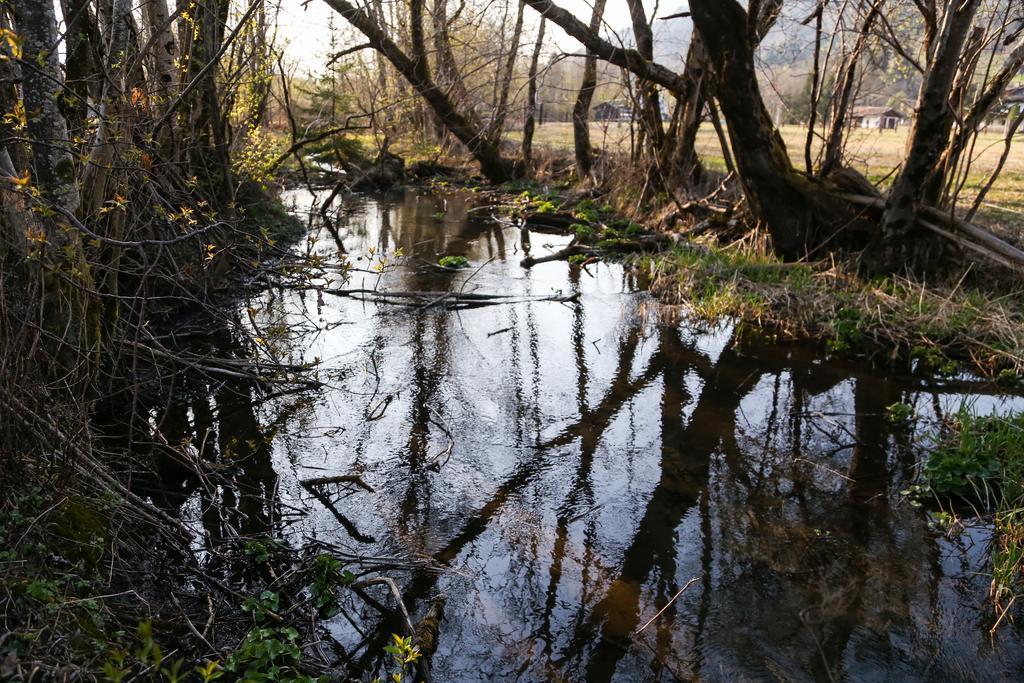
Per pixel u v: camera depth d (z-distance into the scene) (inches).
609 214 650.2
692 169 644.1
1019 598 177.2
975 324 332.5
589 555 195.8
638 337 359.3
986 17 385.7
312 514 209.3
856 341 339.0
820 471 237.8
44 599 127.7
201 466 222.2
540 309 400.8
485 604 176.2
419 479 230.1
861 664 159.0
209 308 290.5
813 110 425.1
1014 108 388.8
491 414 276.5
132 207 238.4
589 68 796.6
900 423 267.4
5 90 185.6
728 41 406.0
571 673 156.0
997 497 217.8
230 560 178.9
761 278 406.6
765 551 197.8
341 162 922.1
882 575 188.4
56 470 161.3
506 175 919.0
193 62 374.3
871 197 414.3
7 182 155.8
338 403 282.0
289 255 316.2
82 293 210.7
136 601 155.1
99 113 198.2
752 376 312.8
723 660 160.1
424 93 778.8
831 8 415.2
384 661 156.6
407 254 531.2
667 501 221.0
